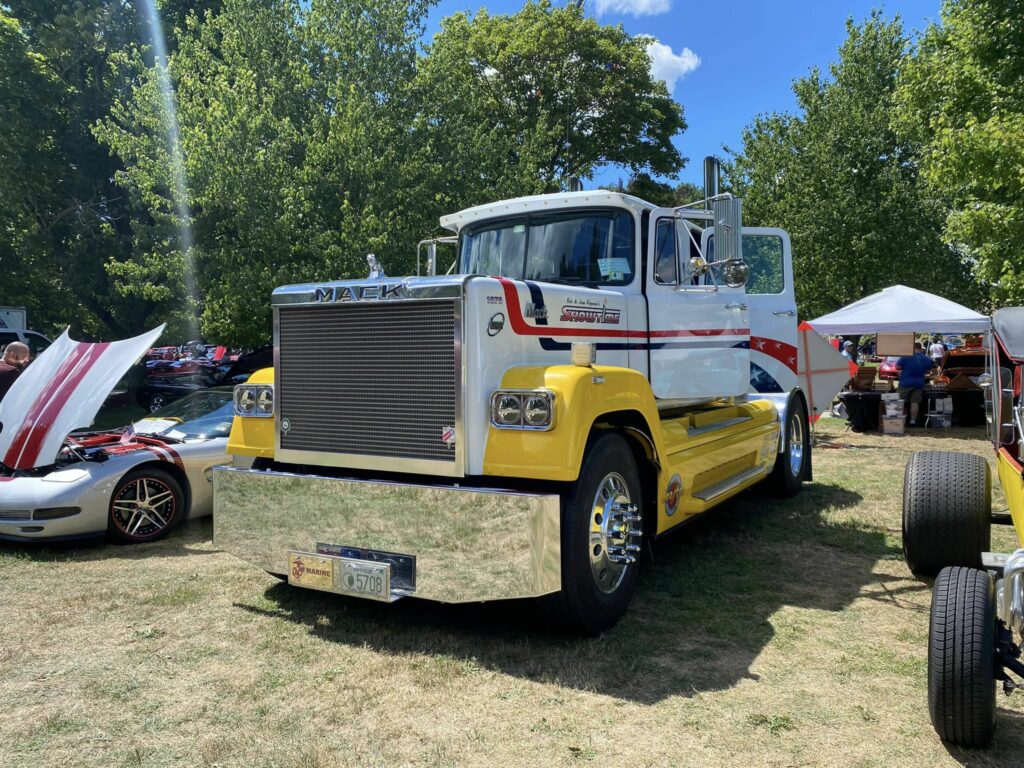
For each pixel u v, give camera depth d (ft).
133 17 63.62
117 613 15.05
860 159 73.51
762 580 16.94
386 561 13.12
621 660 12.64
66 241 68.74
